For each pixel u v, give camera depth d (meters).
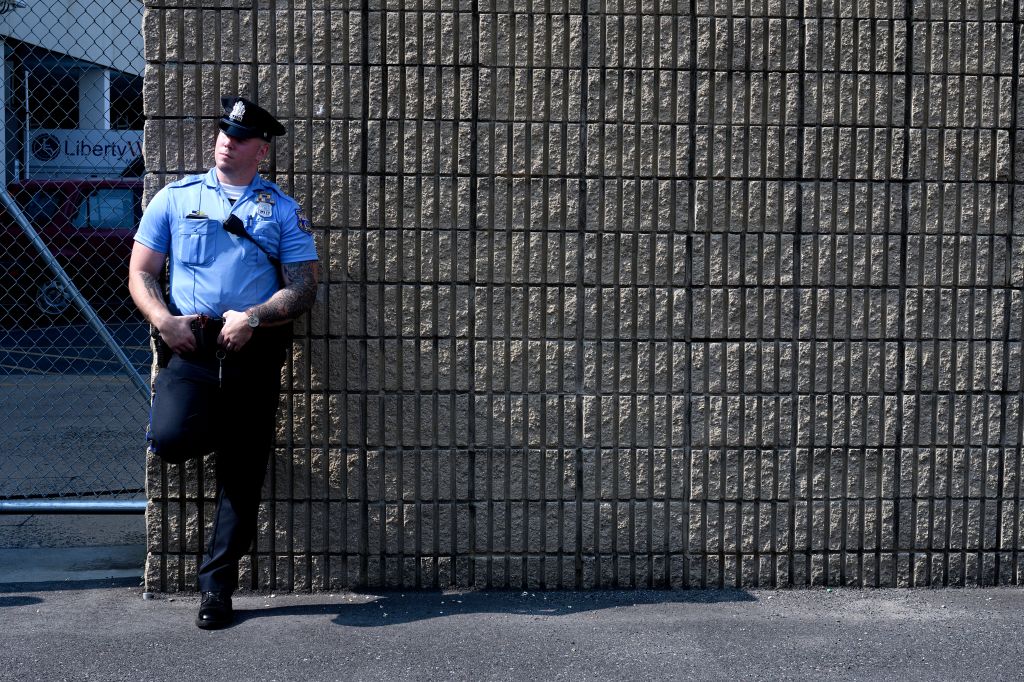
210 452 4.40
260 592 4.73
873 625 4.40
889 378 4.80
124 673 3.86
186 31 4.56
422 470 4.72
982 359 4.82
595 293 4.70
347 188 4.61
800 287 4.74
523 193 4.65
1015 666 3.99
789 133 4.70
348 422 4.68
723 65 4.67
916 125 4.73
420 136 4.62
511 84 4.62
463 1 4.59
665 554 4.80
